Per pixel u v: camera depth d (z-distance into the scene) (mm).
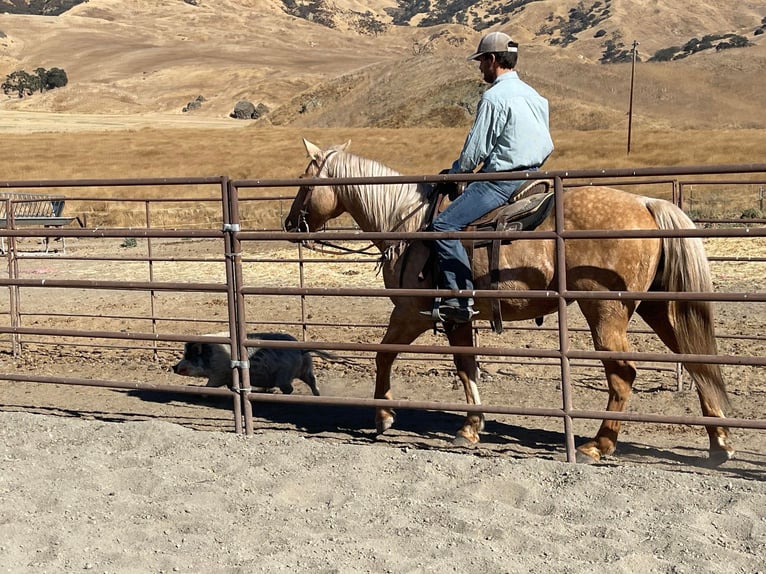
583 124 72188
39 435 6355
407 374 8805
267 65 196000
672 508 4719
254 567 4059
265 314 12352
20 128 90375
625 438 6492
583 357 5492
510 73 6059
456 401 7723
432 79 88500
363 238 5898
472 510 4727
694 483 5043
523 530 4426
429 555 4184
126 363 9750
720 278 14039
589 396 7773
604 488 4992
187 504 4914
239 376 6414
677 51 172250
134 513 4828
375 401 6035
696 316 5617
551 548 4203
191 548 4344
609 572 3908
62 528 4570
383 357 6559
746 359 5137
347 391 8352
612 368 5715
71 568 4145
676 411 7234
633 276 5574
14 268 10172
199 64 193500
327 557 4156
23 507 4930
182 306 13445
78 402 8016
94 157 55156
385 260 6484
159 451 5961
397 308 6461
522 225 5750
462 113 77438
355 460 5570
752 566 3980
